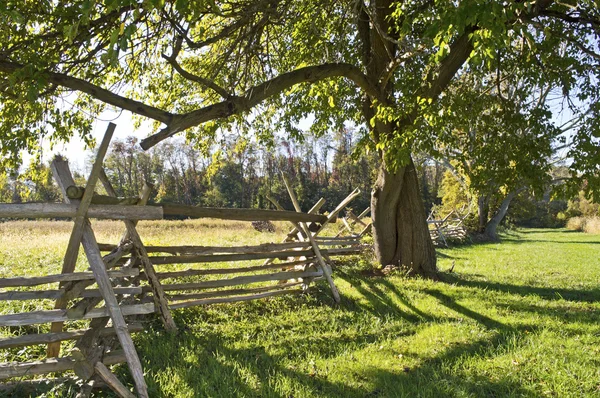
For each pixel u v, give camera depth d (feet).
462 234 80.59
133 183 227.40
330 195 202.08
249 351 16.52
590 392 13.42
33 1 18.88
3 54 18.15
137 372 12.01
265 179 222.89
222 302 21.59
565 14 25.34
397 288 27.63
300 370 14.75
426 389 13.29
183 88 33.68
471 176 28.86
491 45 15.60
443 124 24.08
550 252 63.93
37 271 27.71
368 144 31.58
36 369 11.87
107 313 12.66
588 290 31.27
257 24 23.26
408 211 32.91
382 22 30.12
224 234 67.77
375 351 16.93
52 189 106.63
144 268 18.58
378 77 31.37
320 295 25.23
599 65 27.99
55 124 25.18
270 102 33.68
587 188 26.00
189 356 15.49
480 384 13.89
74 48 20.53
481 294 27.48
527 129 28.81
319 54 30.50
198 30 29.84
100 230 67.77
